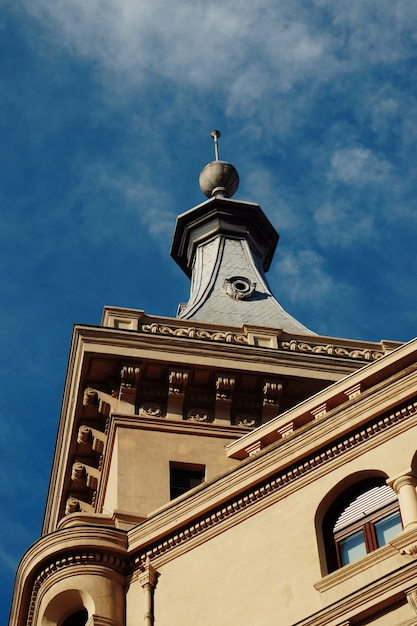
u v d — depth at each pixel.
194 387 46.62
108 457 44.97
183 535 34.91
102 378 46.34
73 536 35.72
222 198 65.56
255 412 46.88
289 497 33.62
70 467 46.75
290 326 56.91
